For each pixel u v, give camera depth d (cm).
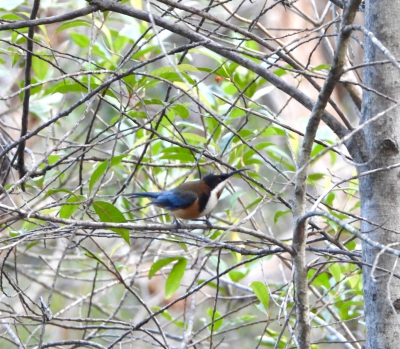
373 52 748
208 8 879
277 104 1834
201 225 752
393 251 499
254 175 1159
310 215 606
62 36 1783
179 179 1273
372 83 744
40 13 1532
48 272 1797
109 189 1537
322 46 2009
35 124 1666
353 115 2005
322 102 627
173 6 798
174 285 995
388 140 727
